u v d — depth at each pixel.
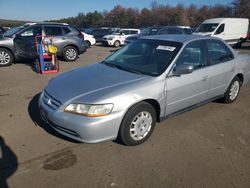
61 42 10.72
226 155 3.55
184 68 3.91
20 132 4.03
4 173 3.04
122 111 3.37
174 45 4.32
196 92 4.46
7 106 5.16
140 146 3.71
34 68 9.24
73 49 11.11
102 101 3.26
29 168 3.14
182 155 3.51
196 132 4.21
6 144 3.66
